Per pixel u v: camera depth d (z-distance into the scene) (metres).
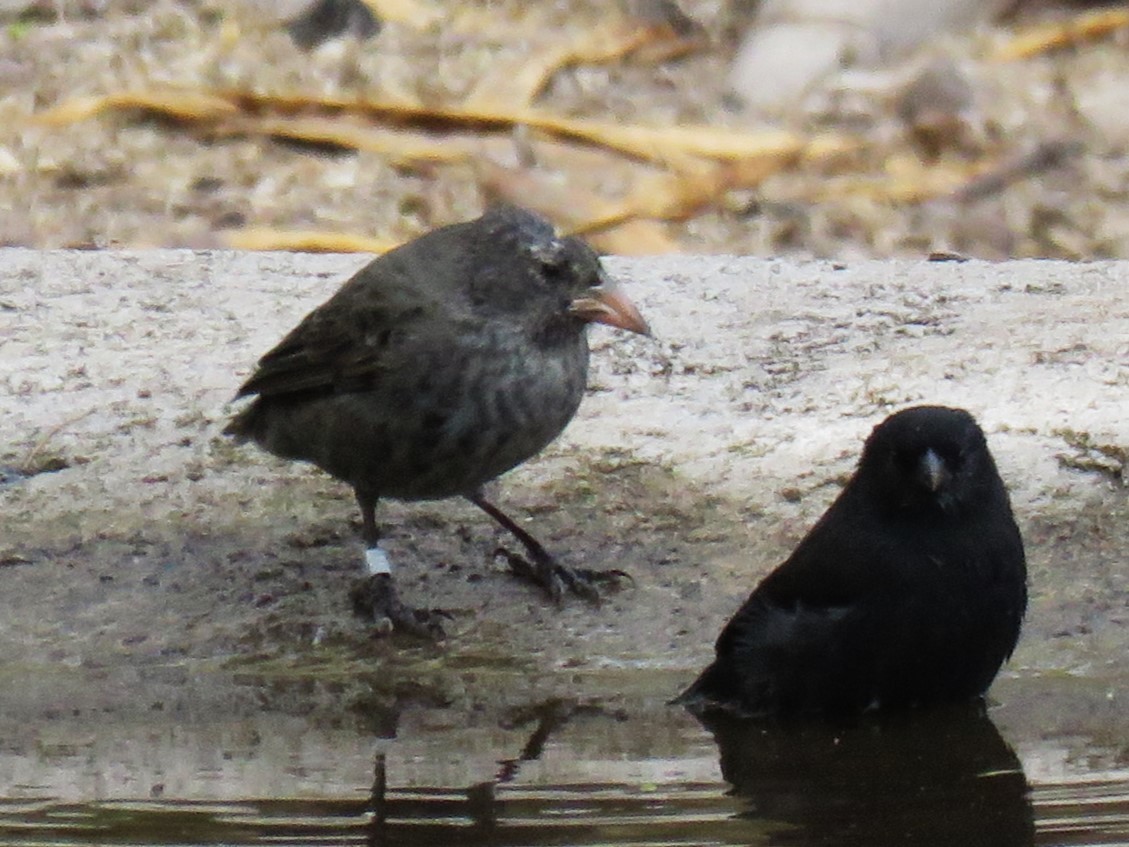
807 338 13.09
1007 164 20.42
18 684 10.48
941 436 9.41
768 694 9.79
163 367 12.90
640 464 11.80
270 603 11.06
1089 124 21.09
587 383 12.26
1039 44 22.67
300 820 8.37
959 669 9.63
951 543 9.46
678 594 11.02
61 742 9.55
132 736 9.63
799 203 19.70
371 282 10.81
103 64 21.47
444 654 10.71
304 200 19.28
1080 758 9.09
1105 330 12.96
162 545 11.38
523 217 10.76
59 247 18.16
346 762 9.20
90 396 12.53
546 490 11.69
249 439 11.61
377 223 18.91
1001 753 9.16
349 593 11.12
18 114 20.56
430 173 19.81
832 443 11.84
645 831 8.23
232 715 10.00
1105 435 11.66
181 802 8.59
